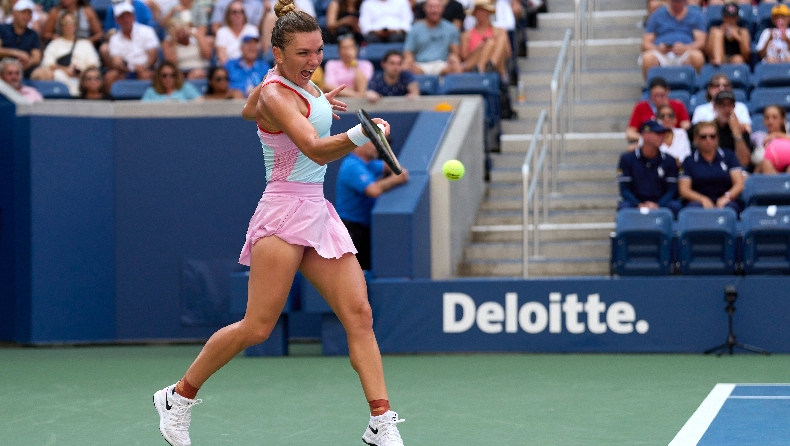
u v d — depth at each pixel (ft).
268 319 42.52
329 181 99.45
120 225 101.30
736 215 86.43
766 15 121.70
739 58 115.24
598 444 47.78
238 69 113.29
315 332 99.45
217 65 119.34
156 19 135.44
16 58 118.93
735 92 108.27
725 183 89.97
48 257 98.02
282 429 52.95
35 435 52.31
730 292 79.25
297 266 42.55
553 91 103.09
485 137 108.17
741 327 81.05
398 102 101.30
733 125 94.38
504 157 112.47
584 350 82.74
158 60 123.44
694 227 81.30
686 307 81.51
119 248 101.30
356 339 42.83
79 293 99.40
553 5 137.49
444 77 110.83
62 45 121.39
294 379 71.77
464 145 97.04
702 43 116.06
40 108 97.66
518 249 98.17
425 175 91.35
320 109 41.73
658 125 89.35
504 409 58.08
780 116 95.55
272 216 41.91
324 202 42.96
